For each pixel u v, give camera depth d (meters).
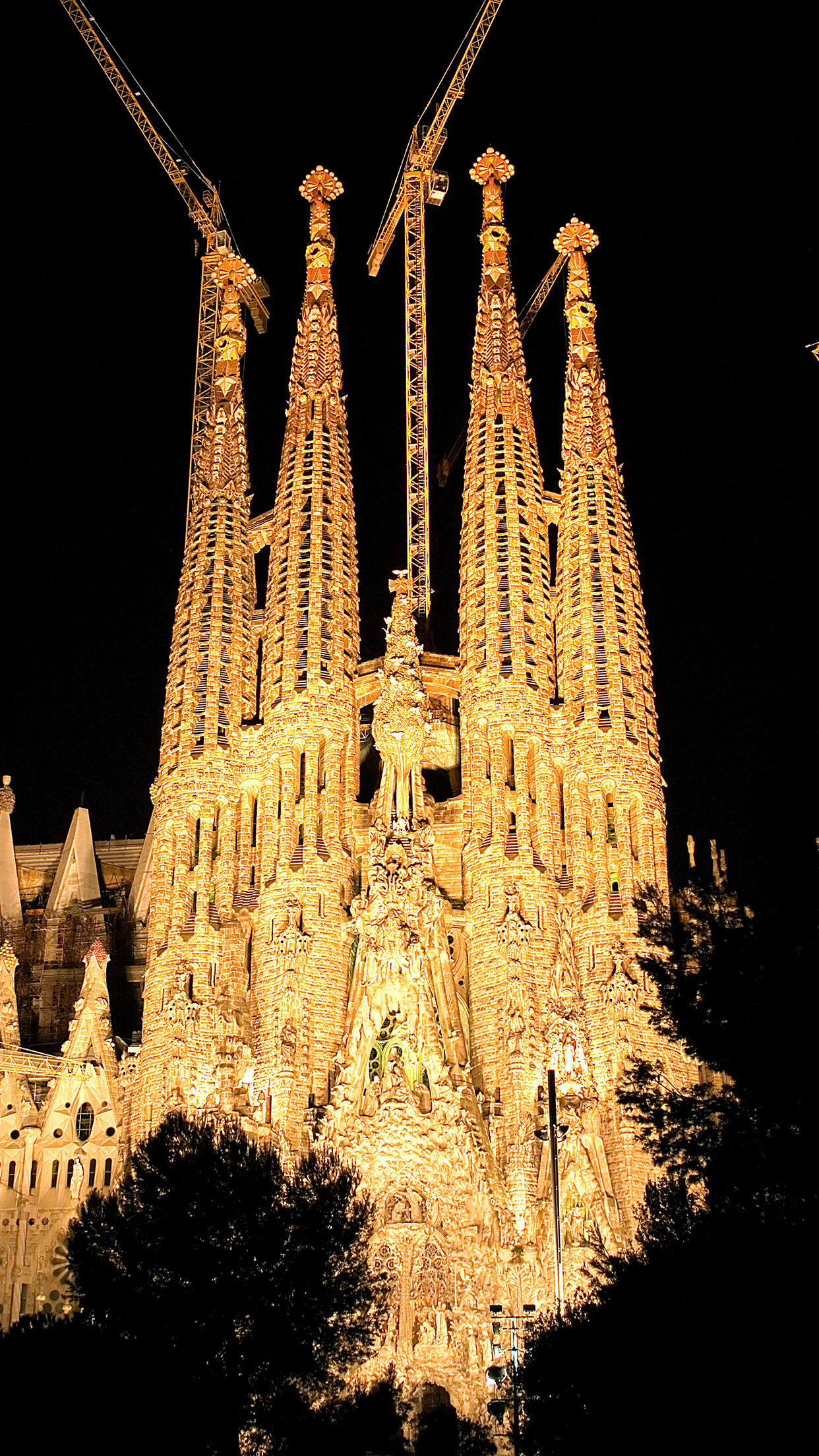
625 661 123.69
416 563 156.38
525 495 129.62
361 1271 64.75
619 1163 106.44
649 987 112.44
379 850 116.56
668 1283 49.47
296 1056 111.50
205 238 172.25
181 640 129.62
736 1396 45.06
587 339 137.62
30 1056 120.44
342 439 135.00
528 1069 109.56
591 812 119.31
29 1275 113.00
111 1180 113.12
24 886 150.62
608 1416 48.66
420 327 164.62
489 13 168.12
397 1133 105.44
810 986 49.22
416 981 112.31
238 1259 60.41
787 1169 48.12
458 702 136.75
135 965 139.62
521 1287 101.19
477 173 143.88
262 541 139.25
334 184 144.62
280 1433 56.91
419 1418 83.00
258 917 118.50
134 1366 49.31
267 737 123.38
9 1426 44.94
